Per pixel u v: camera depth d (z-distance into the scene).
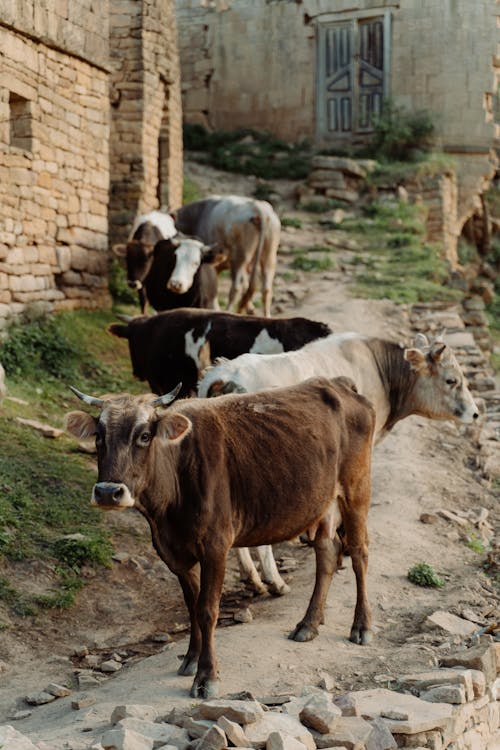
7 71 13.63
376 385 9.21
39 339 13.86
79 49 15.52
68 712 6.47
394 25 30.08
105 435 6.13
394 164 28.61
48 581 8.60
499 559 9.48
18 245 14.07
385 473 11.66
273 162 30.06
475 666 7.05
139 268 15.55
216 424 6.75
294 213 26.64
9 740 5.45
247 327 9.91
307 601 8.38
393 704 6.38
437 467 12.20
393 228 25.47
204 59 32.47
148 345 10.42
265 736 5.67
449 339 17.33
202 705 5.88
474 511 11.02
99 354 14.76
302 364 8.63
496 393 15.60
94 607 8.45
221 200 17.02
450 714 6.33
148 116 20.14
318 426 7.23
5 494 9.64
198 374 10.09
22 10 13.83
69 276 15.59
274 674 6.84
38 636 7.93
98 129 16.39
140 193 19.83
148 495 6.34
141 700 6.42
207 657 6.46
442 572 9.18
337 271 21.61
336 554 8.41
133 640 8.02
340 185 27.16
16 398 12.28
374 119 29.94
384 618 8.06
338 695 6.57
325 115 31.19
